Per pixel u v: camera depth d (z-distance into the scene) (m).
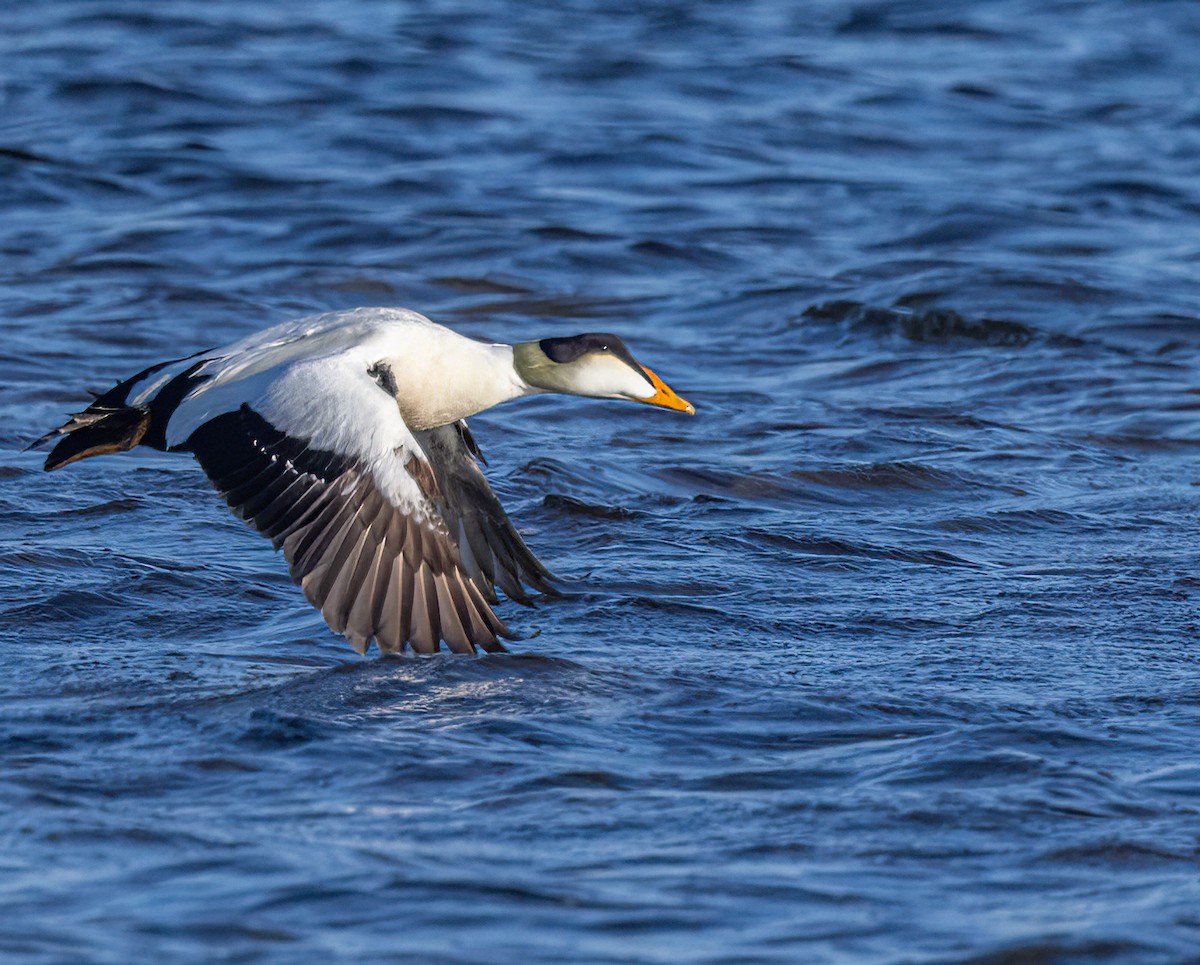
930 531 13.10
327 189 26.55
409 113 31.16
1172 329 20.17
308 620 10.66
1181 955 6.44
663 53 37.31
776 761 8.41
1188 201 27.06
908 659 10.07
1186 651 10.30
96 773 8.03
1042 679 9.73
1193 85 35.97
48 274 22.03
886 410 17.19
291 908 6.69
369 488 9.02
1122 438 16.34
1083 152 30.36
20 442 15.05
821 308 21.08
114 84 31.86
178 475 14.12
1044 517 13.53
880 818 7.67
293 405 9.20
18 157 27.09
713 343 20.16
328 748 8.41
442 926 6.57
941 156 30.20
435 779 8.07
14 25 37.84
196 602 10.97
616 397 10.70
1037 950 6.45
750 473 14.48
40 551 11.70
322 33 38.06
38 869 7.01
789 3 44.31
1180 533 13.16
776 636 10.54
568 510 13.14
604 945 6.46
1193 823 7.65
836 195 27.27
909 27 41.19
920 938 6.55
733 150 29.83
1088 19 42.06
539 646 10.22
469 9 42.16
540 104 32.53
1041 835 7.50
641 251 23.78
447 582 9.22
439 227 24.53
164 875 6.97
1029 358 19.22
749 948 6.46
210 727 8.66
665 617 10.82
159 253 23.25
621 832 7.50
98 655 9.88
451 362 10.34
